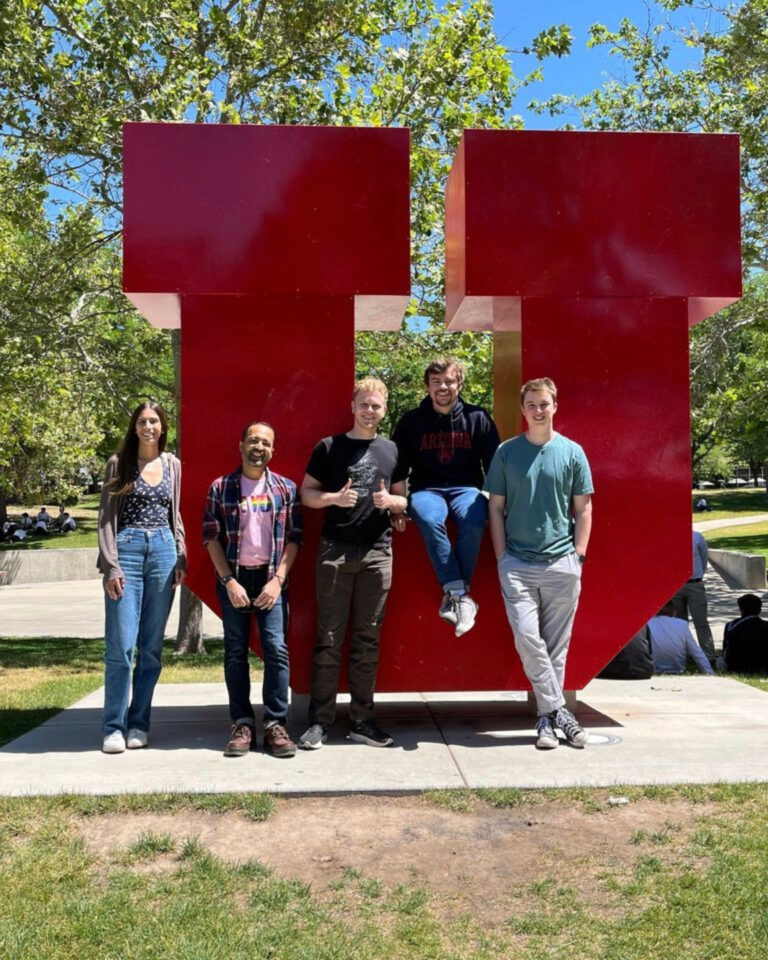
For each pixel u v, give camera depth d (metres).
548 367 5.61
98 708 6.32
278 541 4.98
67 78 10.87
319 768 4.60
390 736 5.19
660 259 5.61
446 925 3.14
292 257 5.48
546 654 5.10
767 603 16.55
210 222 5.46
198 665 9.95
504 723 5.68
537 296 5.57
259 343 5.54
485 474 5.50
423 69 11.05
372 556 5.12
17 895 3.31
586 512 5.19
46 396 14.34
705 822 3.92
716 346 14.03
